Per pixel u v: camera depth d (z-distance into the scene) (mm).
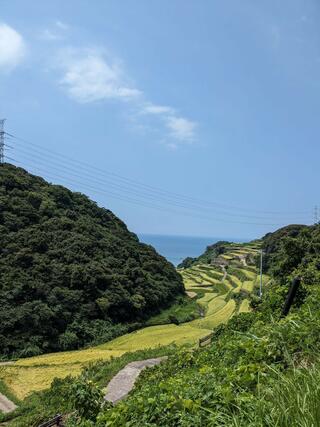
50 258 50375
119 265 57750
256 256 85750
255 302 18672
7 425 22938
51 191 61375
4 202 53031
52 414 21531
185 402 5039
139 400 5883
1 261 46625
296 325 6562
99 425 6352
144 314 55750
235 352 7418
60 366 35344
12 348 39875
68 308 46875
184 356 13633
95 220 64938
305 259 30219
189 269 100625
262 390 4473
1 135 61250
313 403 3631
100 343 45500
